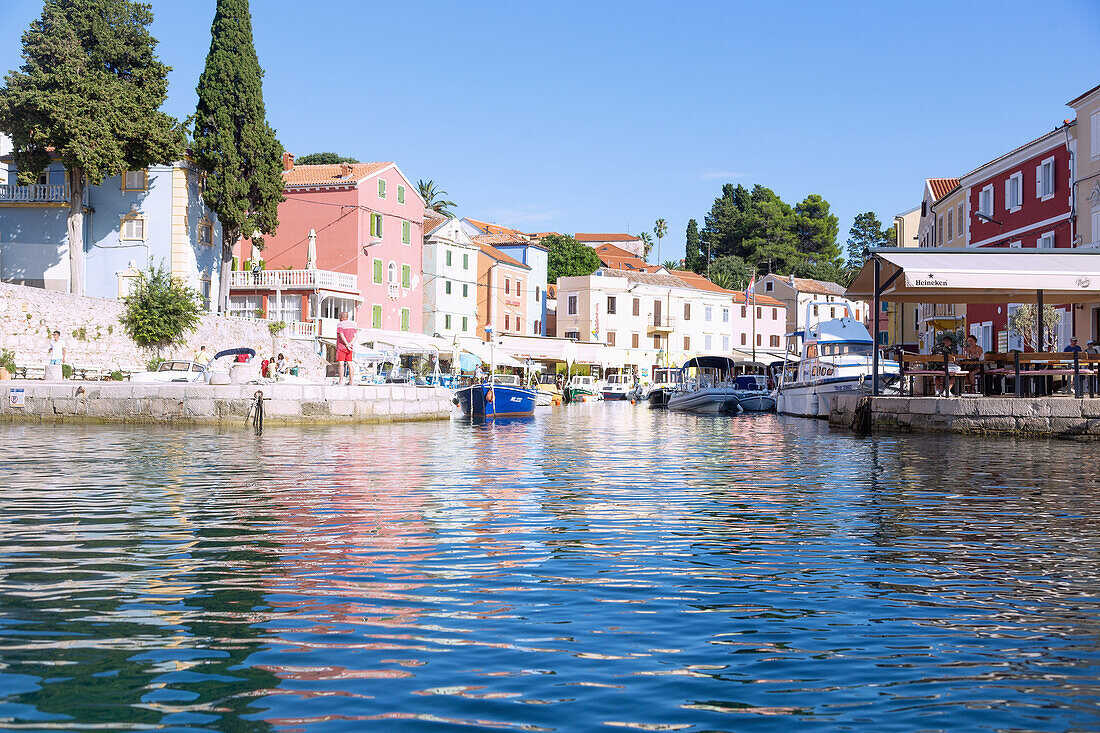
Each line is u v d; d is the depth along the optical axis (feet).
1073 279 91.15
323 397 112.27
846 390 138.72
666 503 42.93
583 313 306.14
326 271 192.44
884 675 18.57
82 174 156.04
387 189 218.38
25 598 24.26
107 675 18.38
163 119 154.30
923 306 207.51
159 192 169.48
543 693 17.48
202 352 129.80
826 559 29.96
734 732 15.66
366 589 25.48
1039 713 16.51
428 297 241.35
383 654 19.76
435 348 199.62
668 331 323.78
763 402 191.62
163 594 24.79
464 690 17.62
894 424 97.35
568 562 29.30
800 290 364.17
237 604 23.79
